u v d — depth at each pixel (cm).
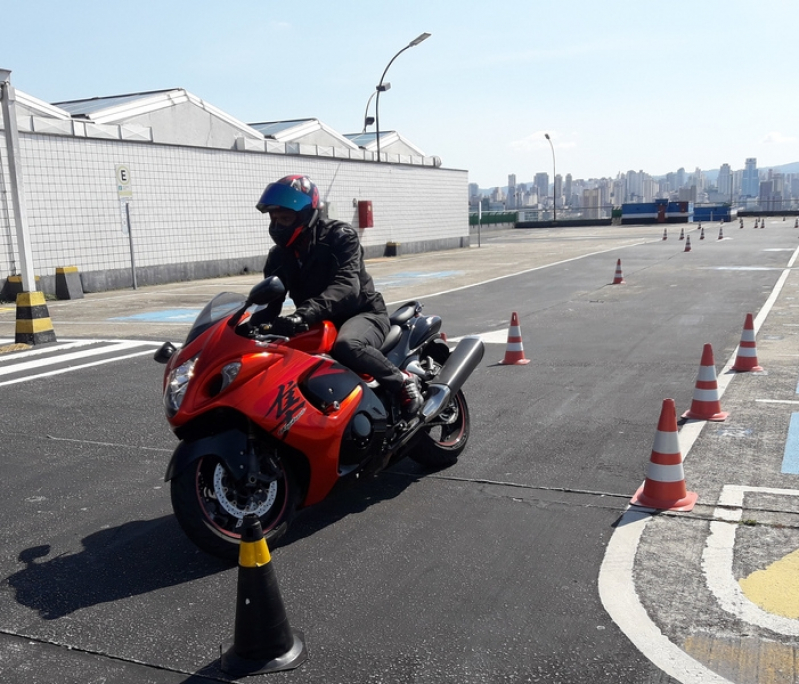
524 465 612
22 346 1216
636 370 941
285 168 2970
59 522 531
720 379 869
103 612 406
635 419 730
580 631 372
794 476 564
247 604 351
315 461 467
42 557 476
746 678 331
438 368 607
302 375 465
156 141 2511
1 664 359
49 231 2080
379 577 435
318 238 514
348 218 3338
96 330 1406
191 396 426
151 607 411
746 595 400
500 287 1995
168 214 2470
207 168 2612
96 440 719
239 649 352
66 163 2119
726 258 2652
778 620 375
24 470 641
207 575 446
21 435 741
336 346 495
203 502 450
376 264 2978
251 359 438
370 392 503
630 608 391
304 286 520
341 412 475
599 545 464
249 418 435
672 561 440
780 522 486
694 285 1867
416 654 358
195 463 434
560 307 1567
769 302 1511
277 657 352
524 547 466
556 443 664
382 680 338
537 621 382
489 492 558
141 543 493
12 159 1216
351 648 364
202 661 358
